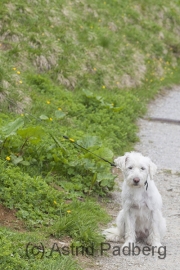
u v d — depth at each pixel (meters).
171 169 13.78
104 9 24.59
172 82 24.41
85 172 11.31
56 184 10.72
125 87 20.33
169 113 19.62
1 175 9.43
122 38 23.88
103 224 9.56
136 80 21.56
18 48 17.23
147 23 27.42
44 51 17.81
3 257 6.90
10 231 8.14
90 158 11.30
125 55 22.47
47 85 16.28
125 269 7.68
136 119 17.98
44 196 9.53
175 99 22.08
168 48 27.69
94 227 8.93
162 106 20.66
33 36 18.11
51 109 14.88
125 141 15.46
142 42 25.36
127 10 26.80
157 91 22.16
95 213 9.85
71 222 8.63
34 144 11.09
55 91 16.33
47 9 20.19
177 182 12.75
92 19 23.16
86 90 16.81
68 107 15.62
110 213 10.28
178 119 18.72
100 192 11.02
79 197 10.55
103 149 11.30
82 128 14.68
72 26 20.81
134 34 25.20
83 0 23.66
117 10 25.88
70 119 14.74
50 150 11.45
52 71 17.61
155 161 14.40
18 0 19.25
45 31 18.97
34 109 14.27
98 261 7.90
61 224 8.57
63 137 12.48
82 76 18.34
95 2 24.59
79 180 11.03
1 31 17.59
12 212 8.91
